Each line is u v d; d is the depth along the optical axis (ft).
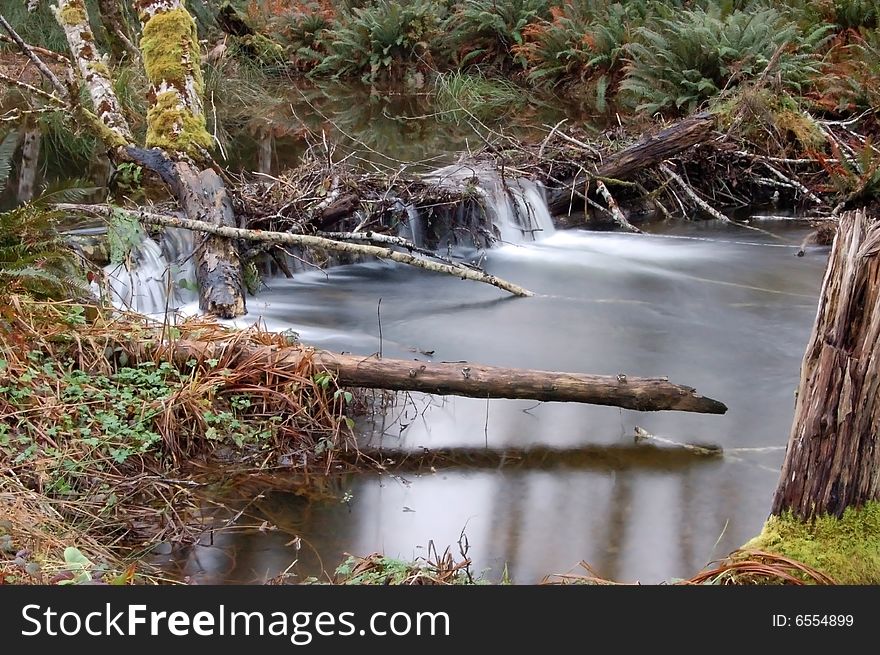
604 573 12.69
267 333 17.99
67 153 37.29
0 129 37.65
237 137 46.44
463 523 14.03
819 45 48.42
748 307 26.08
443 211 31.22
